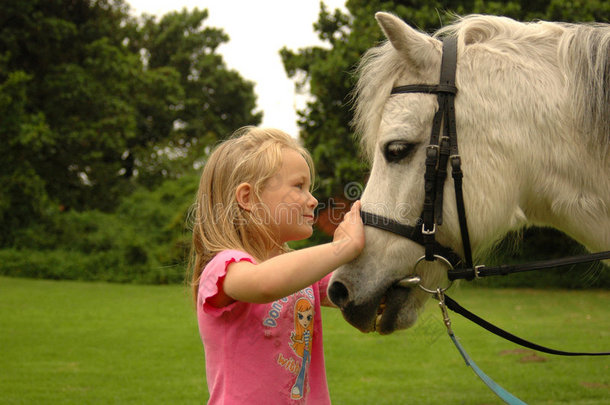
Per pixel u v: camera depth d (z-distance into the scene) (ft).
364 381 18.43
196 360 21.40
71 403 15.66
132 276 53.42
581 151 6.22
